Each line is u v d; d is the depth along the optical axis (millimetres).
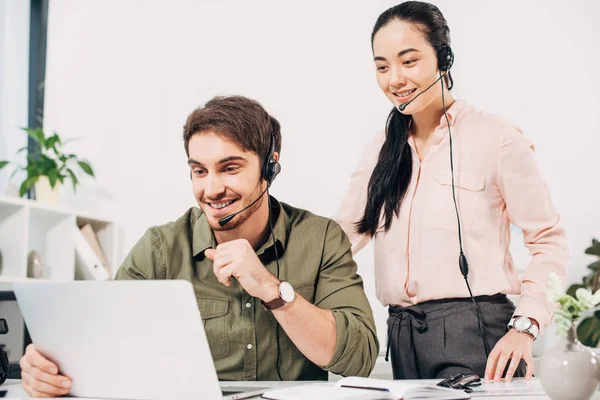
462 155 1681
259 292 1163
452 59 1704
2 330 1235
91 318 980
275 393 970
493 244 1651
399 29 1660
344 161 3039
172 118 3260
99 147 3307
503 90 2902
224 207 1303
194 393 929
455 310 1619
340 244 1466
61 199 3305
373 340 1321
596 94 2838
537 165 1625
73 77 3365
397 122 1763
